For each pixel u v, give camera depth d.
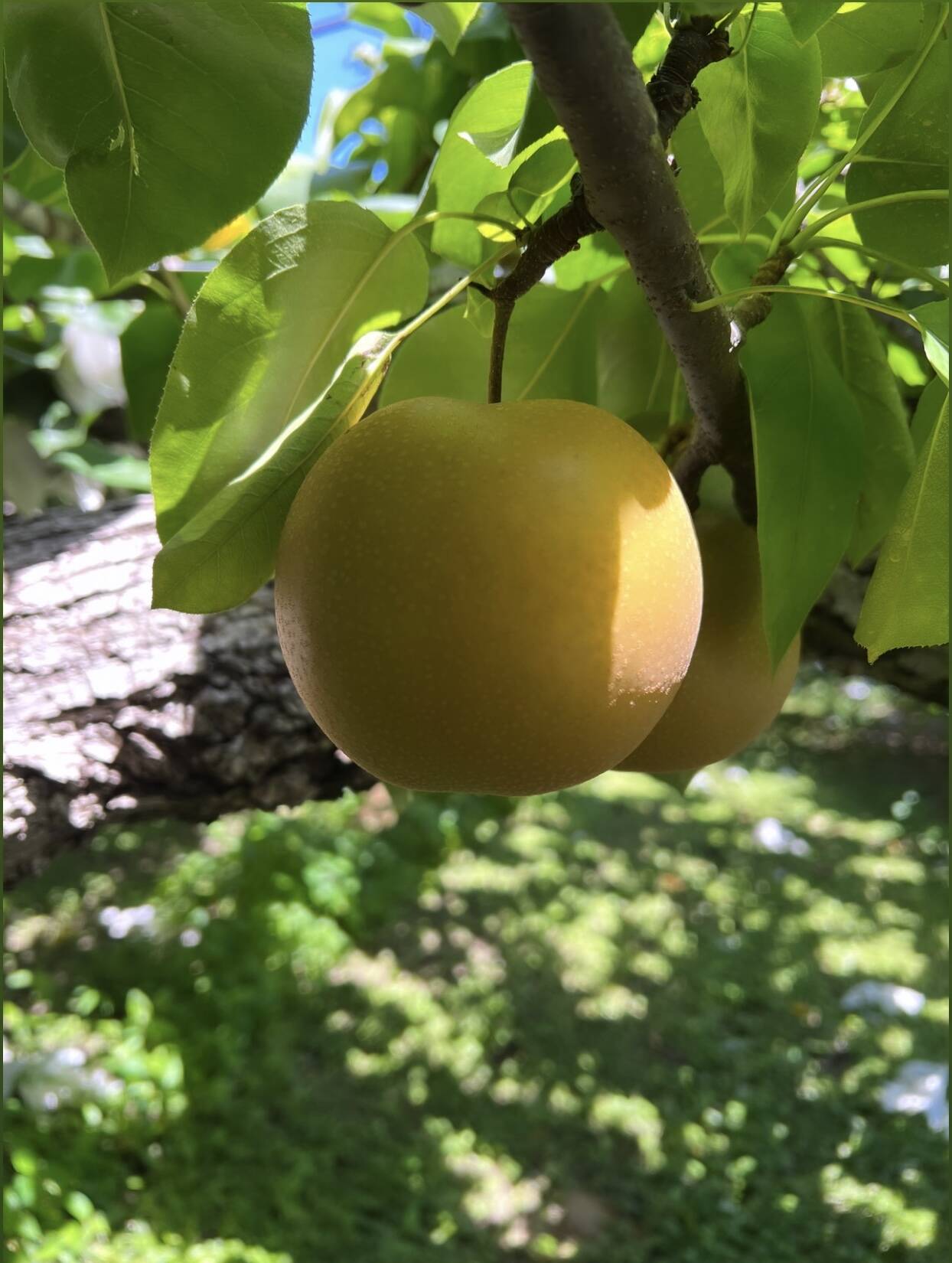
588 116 0.16
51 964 1.21
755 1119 1.02
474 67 0.41
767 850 1.74
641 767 0.28
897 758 2.41
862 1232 0.87
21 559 0.44
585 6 0.14
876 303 0.21
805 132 0.23
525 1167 0.95
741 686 0.27
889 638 0.23
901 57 0.24
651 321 0.30
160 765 0.40
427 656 0.18
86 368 0.61
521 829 1.74
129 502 0.50
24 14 0.21
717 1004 1.22
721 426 0.24
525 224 0.22
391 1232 0.87
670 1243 0.88
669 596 0.20
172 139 0.22
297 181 0.46
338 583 0.19
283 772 0.41
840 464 0.24
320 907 1.34
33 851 0.38
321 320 0.22
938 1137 0.97
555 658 0.19
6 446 0.62
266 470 0.21
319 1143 0.96
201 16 0.21
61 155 0.23
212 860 1.45
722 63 0.22
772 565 0.23
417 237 0.31
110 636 0.41
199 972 1.18
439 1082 1.06
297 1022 1.15
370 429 0.20
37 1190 0.77
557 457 0.19
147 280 0.49
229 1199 0.87
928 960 1.36
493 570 0.18
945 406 0.21
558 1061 1.11
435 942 1.36
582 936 1.38
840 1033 1.17
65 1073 0.88
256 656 0.41
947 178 0.24
